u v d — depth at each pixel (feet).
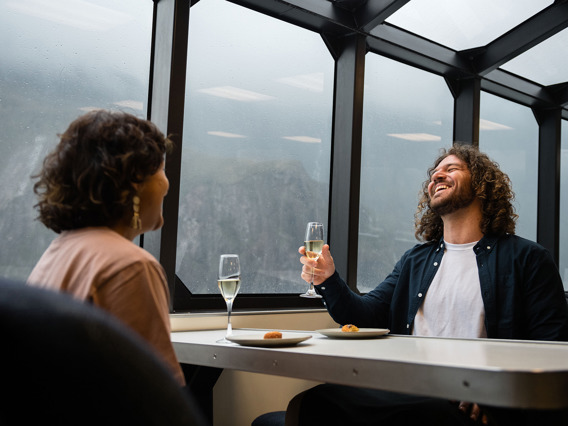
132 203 3.69
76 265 3.27
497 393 3.20
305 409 5.72
